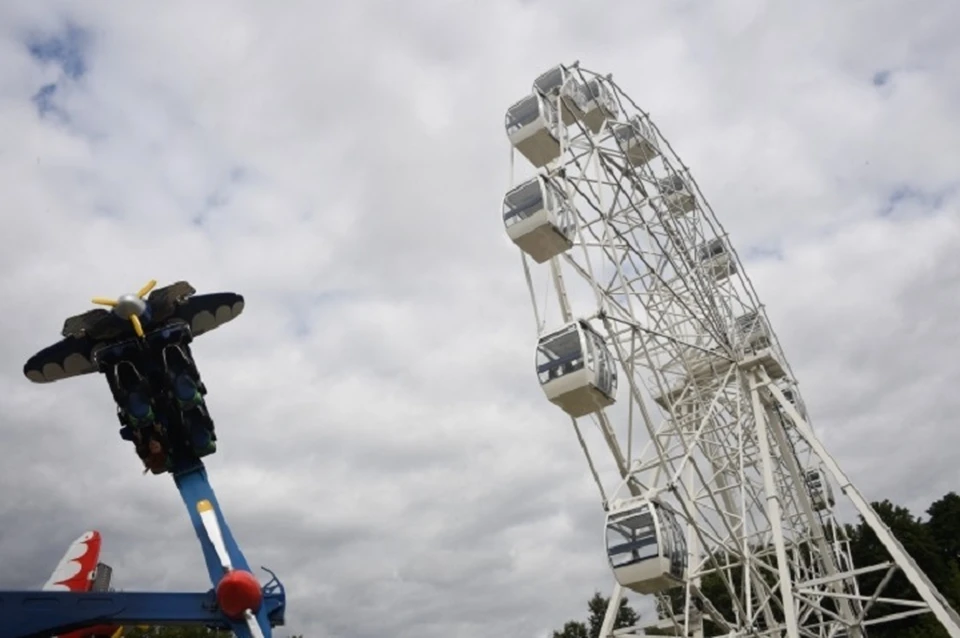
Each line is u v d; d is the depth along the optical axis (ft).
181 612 49.26
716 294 132.05
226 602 49.14
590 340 94.68
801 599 112.88
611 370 97.35
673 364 127.13
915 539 227.20
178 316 55.11
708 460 126.62
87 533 75.87
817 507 158.71
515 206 105.50
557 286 108.37
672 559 86.84
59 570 72.13
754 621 109.70
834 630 128.36
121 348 50.34
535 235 103.65
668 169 133.90
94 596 48.75
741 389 122.72
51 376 53.16
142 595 49.44
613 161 113.19
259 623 49.29
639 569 85.30
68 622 47.83
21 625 47.32
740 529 116.47
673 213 132.36
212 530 50.65
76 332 52.37
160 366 51.11
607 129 122.21
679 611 157.58
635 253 109.19
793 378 138.82
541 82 131.64
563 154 110.22
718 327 122.83
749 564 106.63
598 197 105.19
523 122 120.57
